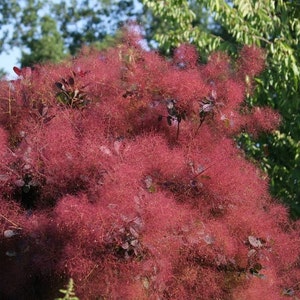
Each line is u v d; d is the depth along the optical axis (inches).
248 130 238.8
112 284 168.9
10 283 187.2
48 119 192.2
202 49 326.0
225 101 213.0
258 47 293.9
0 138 188.1
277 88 304.0
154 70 206.8
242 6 309.0
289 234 213.5
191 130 205.6
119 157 176.6
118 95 203.8
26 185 182.1
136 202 163.6
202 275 183.6
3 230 178.4
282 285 209.8
